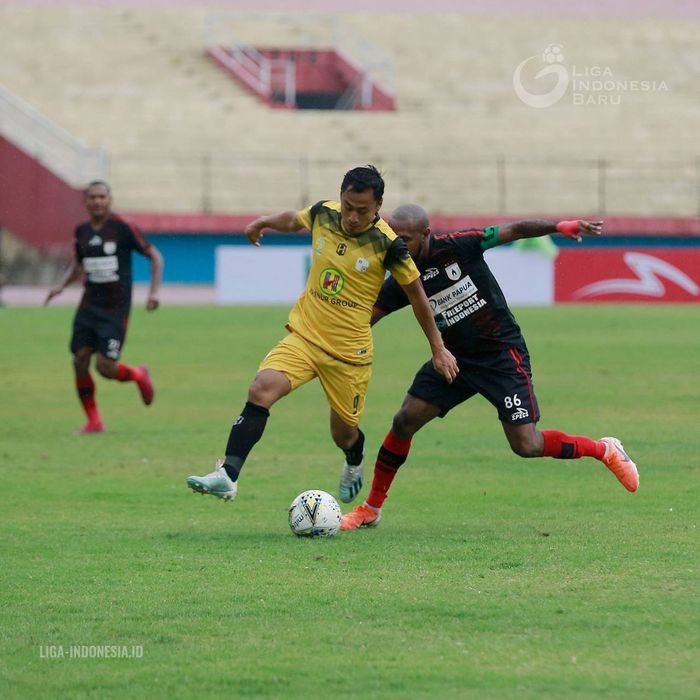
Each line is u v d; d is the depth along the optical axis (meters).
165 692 16.73
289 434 45.16
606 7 187.88
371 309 26.83
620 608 20.61
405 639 18.98
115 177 148.50
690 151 164.12
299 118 160.50
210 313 109.50
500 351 27.00
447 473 36.38
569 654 18.16
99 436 44.69
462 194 153.25
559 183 156.25
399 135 160.38
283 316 106.00
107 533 27.66
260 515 30.05
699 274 128.75
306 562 24.38
